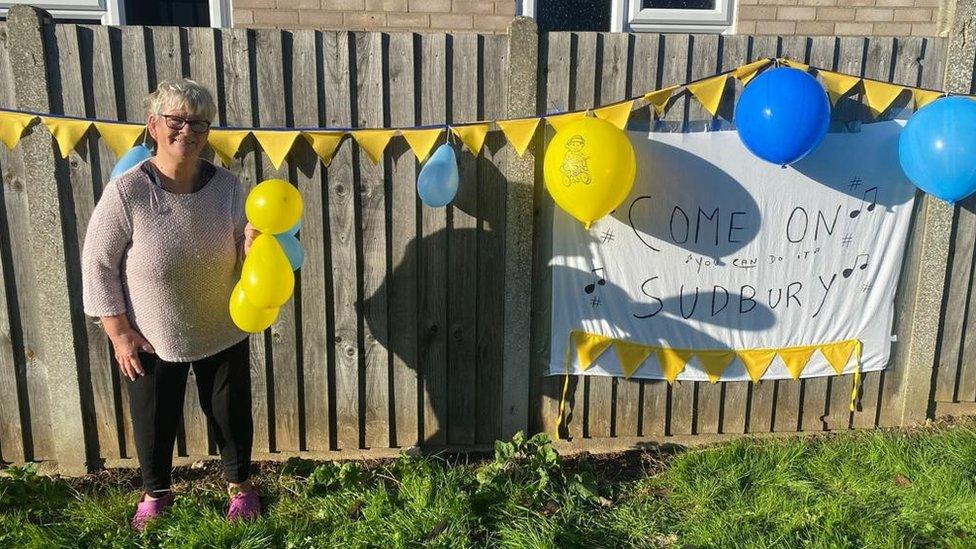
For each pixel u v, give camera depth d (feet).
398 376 11.45
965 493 9.80
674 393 12.00
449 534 9.13
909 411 12.32
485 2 14.48
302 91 10.30
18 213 10.42
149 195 8.13
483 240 11.02
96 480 11.10
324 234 10.77
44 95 9.92
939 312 11.91
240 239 8.97
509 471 10.41
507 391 11.60
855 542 9.02
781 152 9.67
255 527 9.34
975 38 10.87
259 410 11.37
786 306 11.63
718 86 10.51
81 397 11.02
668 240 11.19
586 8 15.57
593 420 11.99
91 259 8.11
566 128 9.74
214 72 10.13
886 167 11.18
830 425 12.34
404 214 10.81
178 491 10.57
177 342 8.57
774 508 9.72
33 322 10.82
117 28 9.95
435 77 10.44
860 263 11.55
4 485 10.15
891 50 10.97
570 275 11.28
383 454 11.67
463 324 11.34
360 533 9.25
